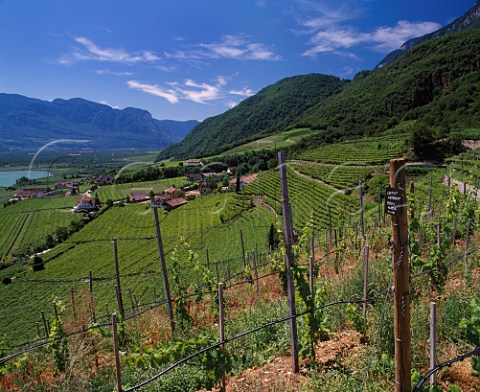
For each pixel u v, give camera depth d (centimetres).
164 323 592
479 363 298
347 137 8481
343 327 474
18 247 3100
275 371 394
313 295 497
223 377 356
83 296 679
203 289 746
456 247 735
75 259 3375
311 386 345
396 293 260
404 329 261
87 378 402
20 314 2423
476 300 402
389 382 324
